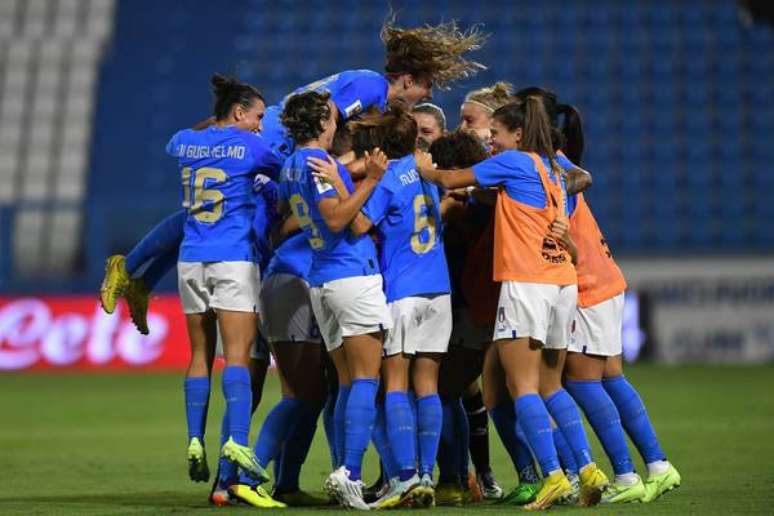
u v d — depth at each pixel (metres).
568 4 97.94
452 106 91.56
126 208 72.50
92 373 69.38
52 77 97.31
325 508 21.69
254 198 23.25
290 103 22.14
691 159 90.25
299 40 98.44
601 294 22.81
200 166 22.91
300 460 23.59
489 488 24.73
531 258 21.33
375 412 21.53
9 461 31.44
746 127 91.81
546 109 23.53
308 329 23.14
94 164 92.56
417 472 21.70
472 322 23.61
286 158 24.09
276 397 52.66
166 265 25.67
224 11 100.38
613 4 97.81
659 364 73.06
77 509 21.80
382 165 21.02
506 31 96.81
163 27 99.88
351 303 21.22
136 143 93.62
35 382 62.72
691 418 40.62
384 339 21.73
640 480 22.38
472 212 23.89
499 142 22.42
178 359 70.75
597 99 93.06
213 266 22.61
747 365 71.56
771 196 88.56
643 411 22.94
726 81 93.88
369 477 27.88
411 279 21.95
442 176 21.95
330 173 21.19
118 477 28.08
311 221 21.61
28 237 83.25
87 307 71.50
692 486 24.28
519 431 23.20
